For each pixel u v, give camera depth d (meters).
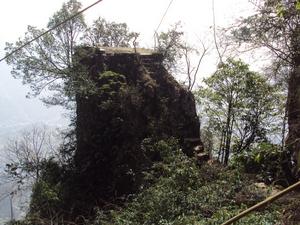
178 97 26.05
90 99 25.14
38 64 26.55
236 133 27.50
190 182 18.30
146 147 23.14
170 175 19.17
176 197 16.98
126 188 22.78
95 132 24.77
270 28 10.92
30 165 26.64
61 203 23.36
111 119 24.41
